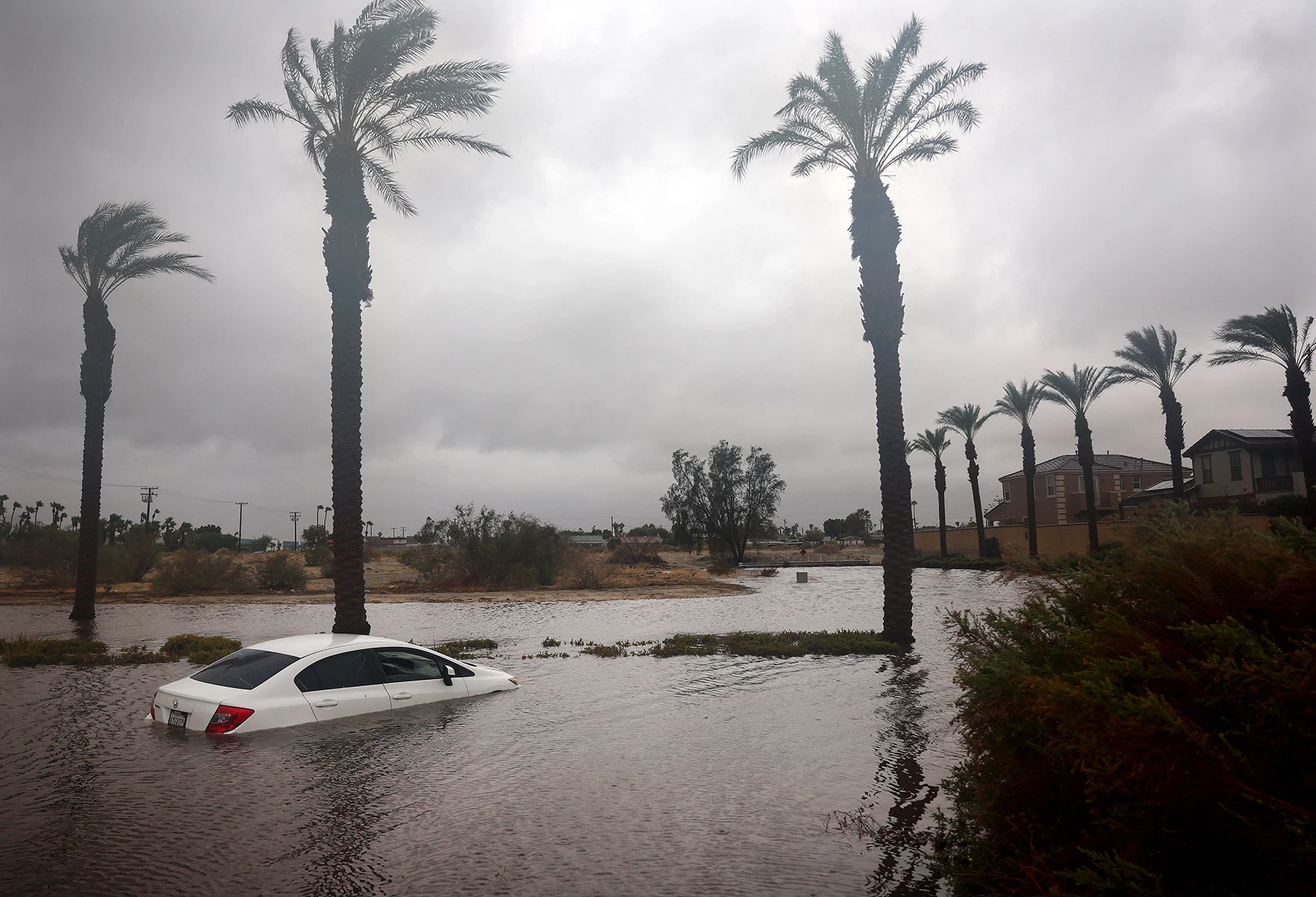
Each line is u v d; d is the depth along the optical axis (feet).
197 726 29.48
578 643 63.72
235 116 63.10
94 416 92.84
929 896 15.88
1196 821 11.28
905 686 42.63
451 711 34.32
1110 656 12.92
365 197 62.28
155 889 16.12
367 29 60.80
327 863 17.60
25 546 146.41
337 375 60.59
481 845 18.75
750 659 53.67
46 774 24.31
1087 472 159.53
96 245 90.33
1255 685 10.68
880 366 67.41
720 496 242.37
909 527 65.00
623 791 23.29
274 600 117.29
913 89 67.26
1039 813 14.28
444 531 154.20
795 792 23.31
